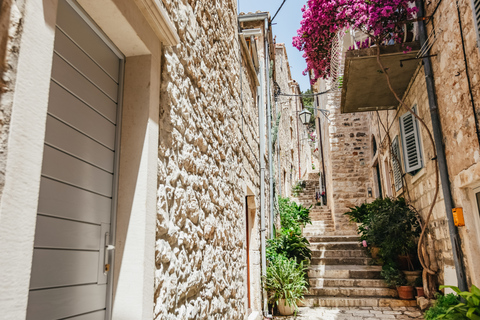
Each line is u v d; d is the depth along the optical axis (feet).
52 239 4.20
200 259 7.94
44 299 4.03
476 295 10.05
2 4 3.18
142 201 5.55
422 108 16.79
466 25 11.37
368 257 23.86
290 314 18.16
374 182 33.60
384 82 18.43
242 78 15.65
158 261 5.87
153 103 6.09
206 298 8.25
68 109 4.66
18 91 3.23
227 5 12.71
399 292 19.21
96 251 5.10
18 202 3.13
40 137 3.46
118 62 6.10
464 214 12.65
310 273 22.08
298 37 18.38
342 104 21.03
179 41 7.00
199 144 8.38
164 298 6.00
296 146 59.77
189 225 7.37
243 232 13.61
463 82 11.93
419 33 15.19
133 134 5.85
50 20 3.75
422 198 18.44
